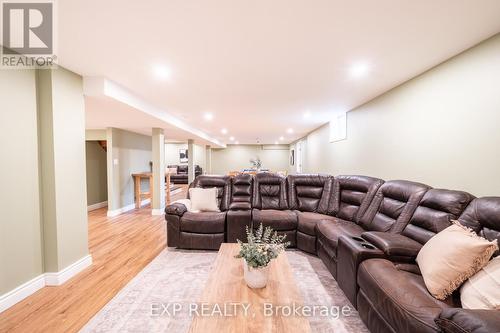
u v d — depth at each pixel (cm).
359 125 408
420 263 154
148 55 211
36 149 214
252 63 230
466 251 128
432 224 182
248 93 329
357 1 141
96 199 595
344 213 307
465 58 204
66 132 234
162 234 381
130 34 176
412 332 115
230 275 172
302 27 169
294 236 312
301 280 233
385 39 186
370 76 267
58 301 197
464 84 205
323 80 279
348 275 191
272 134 823
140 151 649
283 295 146
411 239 193
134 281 230
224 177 388
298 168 1026
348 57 219
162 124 477
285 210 354
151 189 575
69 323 171
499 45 176
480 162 192
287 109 431
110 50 201
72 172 242
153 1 139
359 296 172
